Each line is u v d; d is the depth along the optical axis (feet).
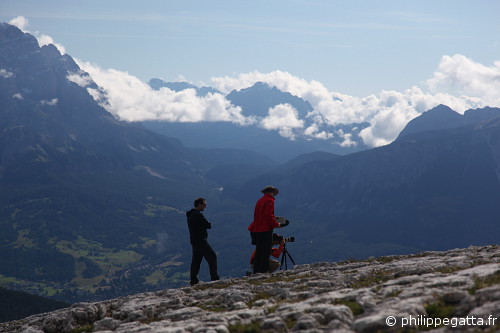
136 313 51.55
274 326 37.24
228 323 40.52
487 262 52.90
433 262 58.44
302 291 51.55
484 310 33.24
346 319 36.86
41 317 63.82
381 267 61.52
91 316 55.42
